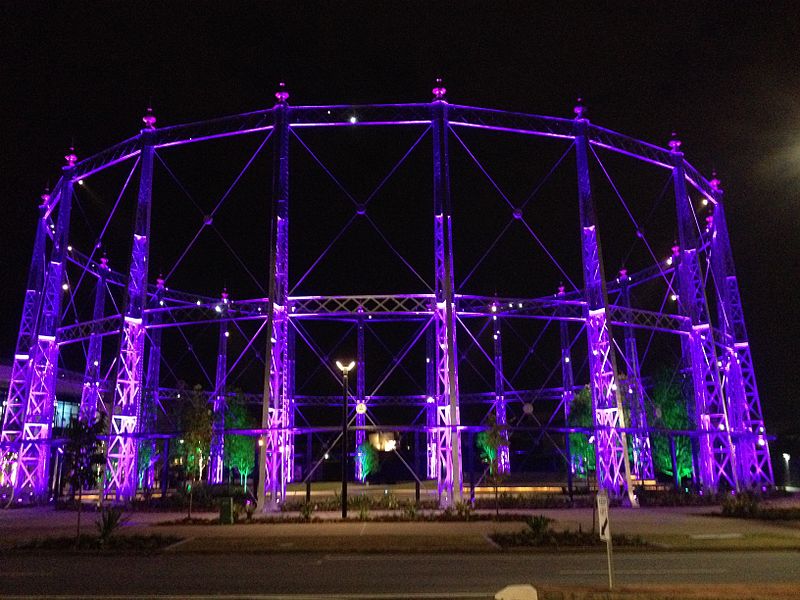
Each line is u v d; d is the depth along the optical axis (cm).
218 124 3919
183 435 3544
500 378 6150
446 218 3606
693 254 4241
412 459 7644
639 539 2116
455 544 2106
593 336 3775
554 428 3500
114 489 3822
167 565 1792
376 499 3778
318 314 3728
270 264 3528
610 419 3656
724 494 3838
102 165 4325
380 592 1363
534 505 3528
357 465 6203
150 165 3969
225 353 6153
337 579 1528
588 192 3884
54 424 5772
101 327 4450
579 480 5500
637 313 4450
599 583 1436
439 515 2973
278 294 3575
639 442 5450
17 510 3672
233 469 6600
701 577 1515
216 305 4475
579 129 3978
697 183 4856
